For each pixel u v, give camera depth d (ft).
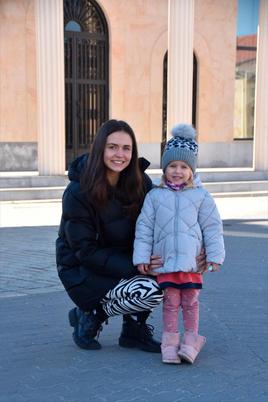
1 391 11.69
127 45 59.31
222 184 50.14
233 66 64.85
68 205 12.63
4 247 27.48
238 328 15.99
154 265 12.60
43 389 11.78
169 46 48.91
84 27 57.52
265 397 11.50
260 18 52.47
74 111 57.77
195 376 12.48
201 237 12.71
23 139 55.83
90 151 12.67
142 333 13.93
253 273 23.00
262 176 53.72
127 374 12.55
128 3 58.75
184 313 13.25
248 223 36.27
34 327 15.89
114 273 12.81
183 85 48.85
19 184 45.09
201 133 63.93
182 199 12.58
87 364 13.11
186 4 48.24
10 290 19.90
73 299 13.28
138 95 60.44
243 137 67.15
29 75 55.31
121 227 12.92
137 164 12.95
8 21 54.29
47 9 44.32
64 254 13.29
